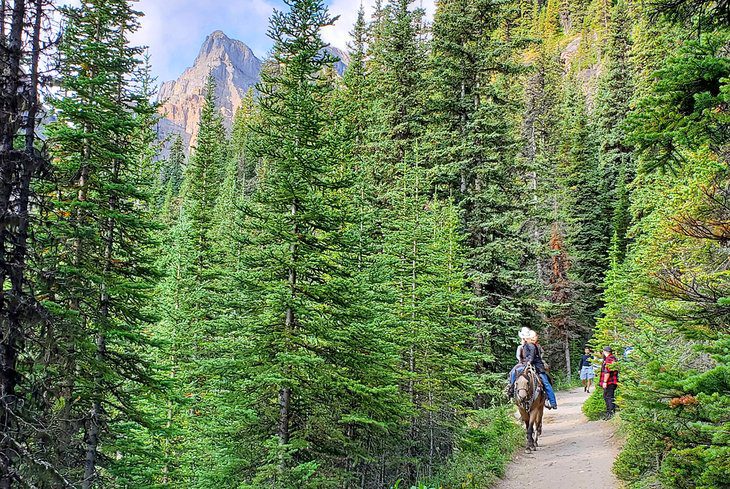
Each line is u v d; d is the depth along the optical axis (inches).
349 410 466.9
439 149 984.3
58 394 308.7
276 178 456.4
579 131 2171.5
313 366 436.5
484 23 994.1
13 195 284.7
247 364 437.4
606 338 1033.5
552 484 449.4
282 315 461.1
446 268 725.3
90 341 456.1
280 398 446.9
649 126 268.4
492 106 978.1
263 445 436.5
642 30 1055.0
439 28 988.6
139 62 527.2
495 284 952.9
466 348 831.1
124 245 514.3
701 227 274.2
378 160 1031.6
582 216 1931.6
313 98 489.4
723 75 243.0
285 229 455.2
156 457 537.6
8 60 273.4
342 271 473.4
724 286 267.1
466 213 970.1
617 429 607.8
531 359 614.9
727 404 216.7
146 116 548.7
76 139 479.8
